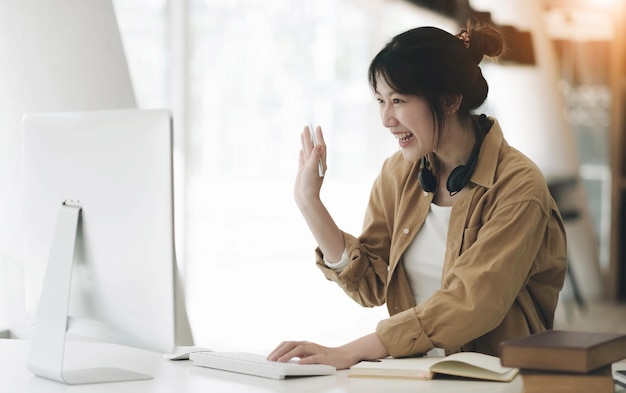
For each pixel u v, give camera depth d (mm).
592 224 7129
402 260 2326
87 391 1769
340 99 5402
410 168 2348
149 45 4648
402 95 2082
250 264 5043
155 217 1793
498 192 2119
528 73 6977
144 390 1756
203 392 1729
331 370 1905
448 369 1833
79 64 3539
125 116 1832
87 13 3562
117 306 1885
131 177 1821
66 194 1959
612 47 7066
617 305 7023
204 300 4922
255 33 5094
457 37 2164
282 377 1840
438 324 1979
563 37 7023
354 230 5457
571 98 7102
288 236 5137
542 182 2102
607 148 7113
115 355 2182
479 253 2021
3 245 3318
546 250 2184
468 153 2186
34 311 2096
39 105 3406
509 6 6801
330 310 5207
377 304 2414
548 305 2258
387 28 5641
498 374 1785
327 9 5363
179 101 4773
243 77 5047
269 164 5129
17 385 1847
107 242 1879
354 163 5449
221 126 4965
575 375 1487
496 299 1976
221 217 4965
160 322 1812
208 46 4918
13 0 3326
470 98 2145
